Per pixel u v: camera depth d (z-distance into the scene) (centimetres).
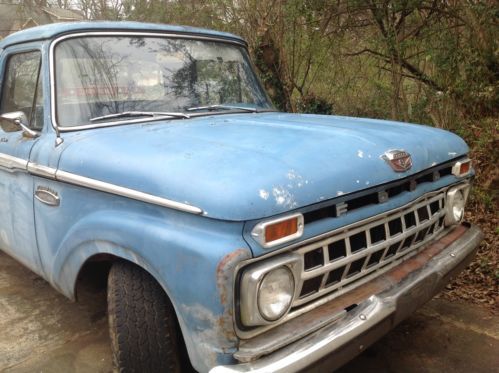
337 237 210
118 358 222
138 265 217
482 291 367
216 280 176
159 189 199
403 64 662
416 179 256
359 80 735
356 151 228
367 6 660
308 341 189
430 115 619
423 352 300
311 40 716
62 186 254
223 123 284
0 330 332
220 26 766
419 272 243
